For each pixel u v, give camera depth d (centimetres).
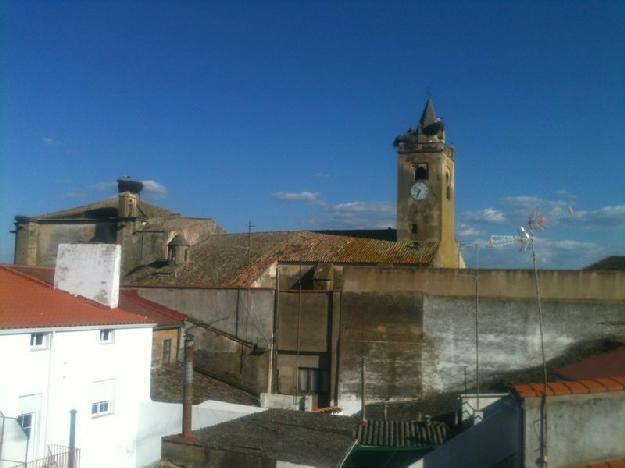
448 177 5750
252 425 2556
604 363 2542
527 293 3919
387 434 2938
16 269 3681
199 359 4178
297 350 4200
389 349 4056
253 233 5738
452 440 2150
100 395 2672
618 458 1177
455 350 3978
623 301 3775
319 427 2605
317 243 5278
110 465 2669
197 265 5206
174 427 2761
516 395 1219
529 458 1173
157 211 5988
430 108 5675
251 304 4306
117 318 2820
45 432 2375
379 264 4781
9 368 2253
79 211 5922
